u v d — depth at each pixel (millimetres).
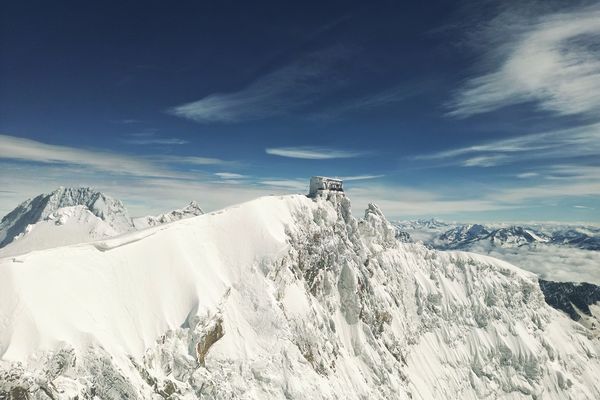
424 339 160250
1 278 56094
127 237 81812
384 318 139500
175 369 68188
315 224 126875
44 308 56594
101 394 53469
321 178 145625
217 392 69062
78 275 65750
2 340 50312
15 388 45750
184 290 79188
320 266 121750
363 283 135375
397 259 172375
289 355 83375
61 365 50969
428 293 173375
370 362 118188
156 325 70312
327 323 111375
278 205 119312
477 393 157500
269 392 76188
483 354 170250
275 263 97000
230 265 94875
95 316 62188
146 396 57812
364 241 163875
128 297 70500
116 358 57500
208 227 99125
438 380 147375
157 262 79875
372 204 184000
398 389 117625
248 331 84000
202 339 73000
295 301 99500
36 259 62625
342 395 93688
